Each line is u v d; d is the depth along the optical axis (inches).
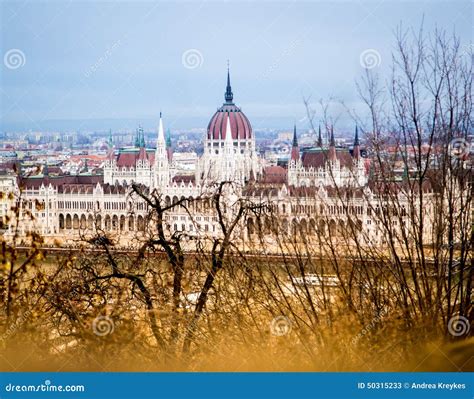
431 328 1293.1
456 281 1423.5
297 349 1349.7
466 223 1343.5
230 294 1503.4
